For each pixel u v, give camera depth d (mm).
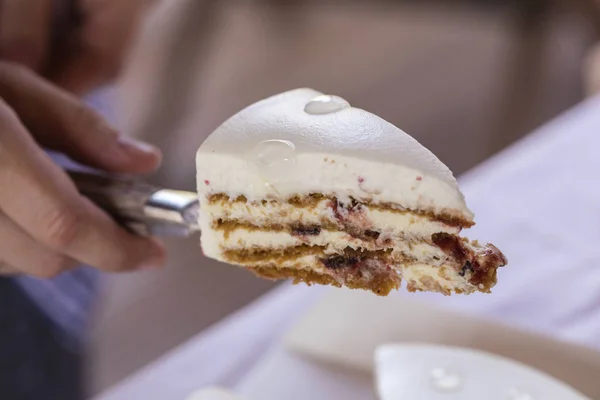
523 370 514
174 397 546
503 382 508
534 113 1438
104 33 650
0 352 653
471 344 540
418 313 555
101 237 484
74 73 656
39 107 529
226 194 461
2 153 468
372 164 445
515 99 1478
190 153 1352
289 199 456
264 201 458
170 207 489
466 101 1516
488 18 1780
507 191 679
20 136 477
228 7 1882
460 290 452
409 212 449
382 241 455
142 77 1437
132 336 977
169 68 1420
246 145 454
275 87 1627
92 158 533
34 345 666
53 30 646
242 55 1764
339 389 537
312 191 454
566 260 614
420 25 1866
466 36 1780
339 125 453
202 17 1453
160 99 1397
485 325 543
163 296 1047
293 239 462
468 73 1623
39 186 471
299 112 461
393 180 445
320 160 448
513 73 1550
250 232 465
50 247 487
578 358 527
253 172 453
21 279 663
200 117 1502
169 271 1094
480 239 637
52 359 673
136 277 1089
